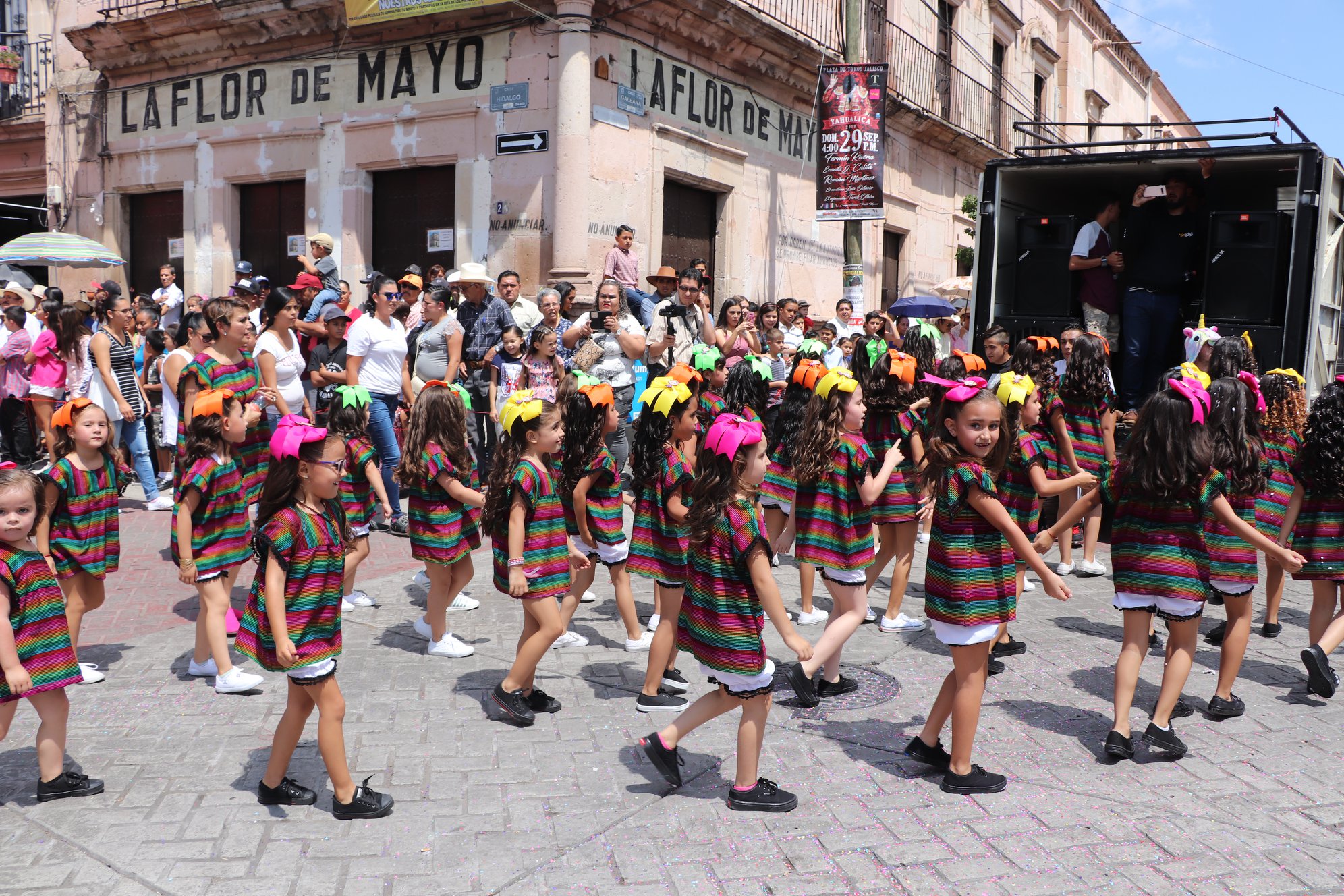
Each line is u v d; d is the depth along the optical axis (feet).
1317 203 28.12
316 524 12.06
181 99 47.62
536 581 14.99
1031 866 11.41
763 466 12.45
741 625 12.33
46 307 31.14
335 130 43.50
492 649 18.84
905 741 14.93
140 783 13.26
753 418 20.93
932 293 60.23
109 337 30.50
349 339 27.50
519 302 33.30
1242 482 16.01
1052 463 23.07
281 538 11.73
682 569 15.71
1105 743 14.47
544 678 17.40
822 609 21.67
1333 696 17.21
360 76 42.65
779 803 12.60
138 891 10.71
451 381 30.17
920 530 28.12
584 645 19.20
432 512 18.10
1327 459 16.93
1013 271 33.42
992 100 71.00
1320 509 17.44
